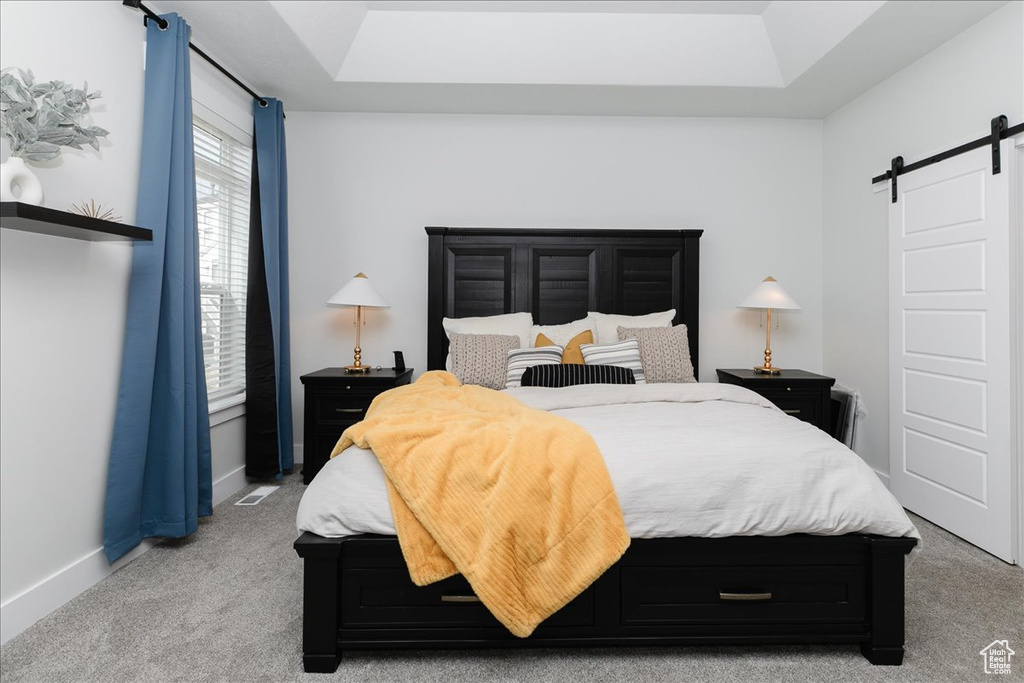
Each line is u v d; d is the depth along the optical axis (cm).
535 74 351
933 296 297
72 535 212
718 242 416
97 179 221
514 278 397
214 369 330
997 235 256
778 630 175
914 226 312
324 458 358
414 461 172
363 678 166
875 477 177
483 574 158
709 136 414
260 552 253
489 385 333
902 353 322
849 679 166
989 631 191
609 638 174
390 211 408
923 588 223
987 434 261
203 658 174
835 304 399
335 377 353
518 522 162
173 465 250
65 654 175
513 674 168
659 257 399
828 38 302
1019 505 247
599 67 349
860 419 370
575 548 165
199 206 312
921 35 289
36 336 196
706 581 174
